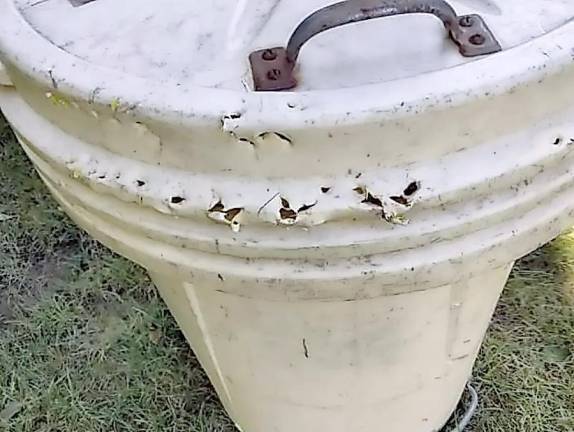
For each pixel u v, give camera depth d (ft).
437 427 2.72
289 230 1.58
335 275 1.64
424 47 1.63
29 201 3.84
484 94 1.46
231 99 1.47
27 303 3.42
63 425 2.95
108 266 3.53
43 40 1.68
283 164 1.52
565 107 1.60
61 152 1.71
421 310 2.04
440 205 1.55
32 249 3.64
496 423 2.85
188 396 3.01
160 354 3.16
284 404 2.43
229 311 2.06
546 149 1.57
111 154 1.65
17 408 3.01
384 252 1.61
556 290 3.27
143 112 1.50
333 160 1.50
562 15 1.70
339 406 2.37
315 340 2.08
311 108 1.44
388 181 1.52
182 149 1.54
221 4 1.79
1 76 1.82
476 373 2.97
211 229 1.62
